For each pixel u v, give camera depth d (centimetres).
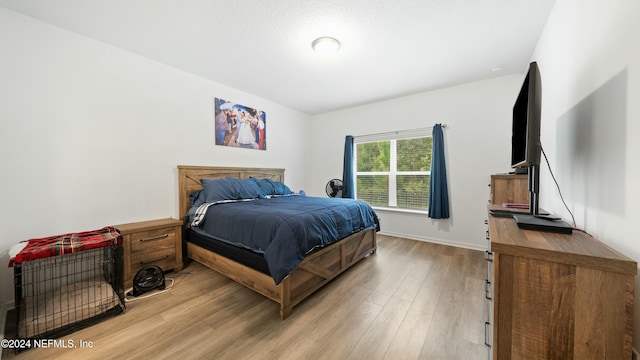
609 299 69
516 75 291
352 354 135
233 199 282
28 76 186
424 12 179
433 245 339
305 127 481
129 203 242
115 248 190
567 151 145
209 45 229
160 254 231
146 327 158
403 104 378
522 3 170
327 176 479
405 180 388
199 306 183
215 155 321
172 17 187
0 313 165
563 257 73
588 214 117
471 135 322
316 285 200
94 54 219
